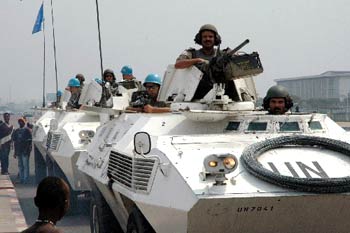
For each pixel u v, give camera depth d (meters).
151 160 7.56
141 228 7.86
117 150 9.12
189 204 6.53
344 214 7.05
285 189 6.74
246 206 6.64
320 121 8.64
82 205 15.40
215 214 6.64
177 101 10.09
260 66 9.12
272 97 8.92
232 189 6.64
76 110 17.73
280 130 8.38
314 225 7.11
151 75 11.60
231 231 6.89
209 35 10.14
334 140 7.71
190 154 7.31
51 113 21.66
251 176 6.93
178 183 6.84
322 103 39.50
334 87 52.53
